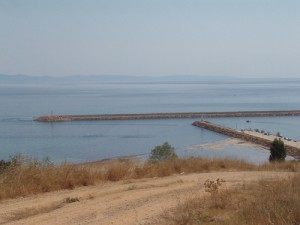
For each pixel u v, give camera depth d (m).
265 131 99.31
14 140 87.62
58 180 14.25
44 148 74.31
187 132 100.56
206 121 119.44
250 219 8.83
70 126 116.25
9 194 12.48
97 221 9.52
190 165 20.86
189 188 14.13
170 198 12.20
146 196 12.68
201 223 9.07
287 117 139.62
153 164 19.56
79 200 12.19
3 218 9.98
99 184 15.29
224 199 10.88
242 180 15.78
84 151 69.75
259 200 10.38
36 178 13.84
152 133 98.75
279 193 10.92
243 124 117.94
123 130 105.81
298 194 10.34
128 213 10.29
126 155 63.72
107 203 11.66
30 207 11.10
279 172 19.83
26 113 155.25
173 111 161.00
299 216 8.64
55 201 11.91
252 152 65.88
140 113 150.38
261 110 161.12
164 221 9.38
